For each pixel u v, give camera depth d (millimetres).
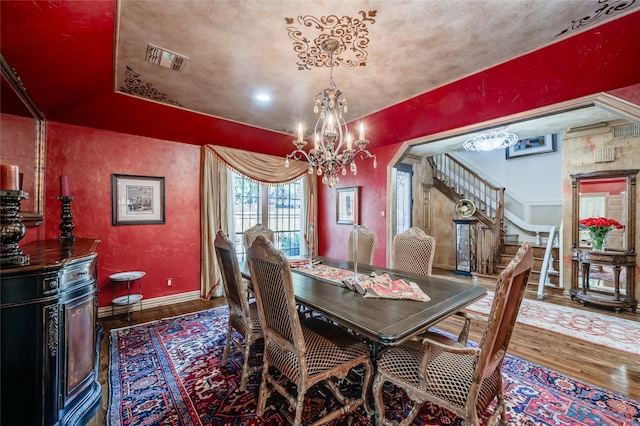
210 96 2834
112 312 3252
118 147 3336
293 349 1386
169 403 1728
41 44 1566
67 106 2648
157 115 3168
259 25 1764
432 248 2531
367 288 1812
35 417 1353
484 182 6078
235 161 4184
